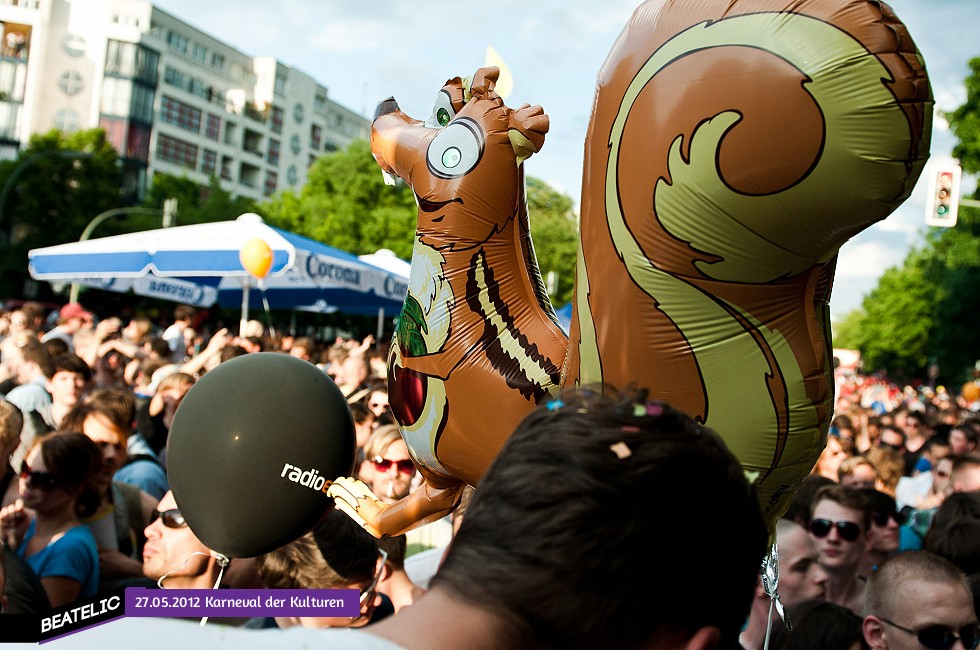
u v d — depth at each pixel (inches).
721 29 55.7
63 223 1598.2
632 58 59.9
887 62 52.1
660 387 59.0
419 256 70.9
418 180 71.2
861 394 820.0
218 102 3021.7
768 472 59.8
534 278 72.2
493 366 67.3
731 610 33.7
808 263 57.4
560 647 30.5
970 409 634.8
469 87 72.2
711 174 54.9
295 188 3459.6
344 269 343.9
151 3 2691.9
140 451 163.3
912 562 96.9
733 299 57.4
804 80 52.4
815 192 53.5
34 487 111.0
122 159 2642.7
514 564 30.6
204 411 66.6
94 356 279.3
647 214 57.6
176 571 94.3
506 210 69.0
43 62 2583.7
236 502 65.5
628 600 30.6
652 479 31.8
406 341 71.2
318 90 3548.2
